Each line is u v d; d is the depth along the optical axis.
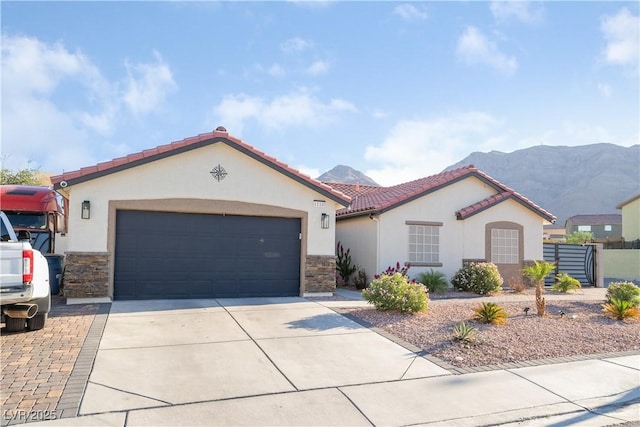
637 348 9.30
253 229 14.26
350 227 19.64
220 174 13.79
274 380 6.94
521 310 12.90
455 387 6.88
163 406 5.89
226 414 5.73
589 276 22.22
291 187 14.59
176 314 11.09
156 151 12.95
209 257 13.73
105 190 12.69
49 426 5.23
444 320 11.05
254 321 10.62
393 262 17.62
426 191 18.06
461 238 18.77
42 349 8.00
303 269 14.59
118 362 7.46
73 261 12.34
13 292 8.32
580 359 8.45
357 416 5.80
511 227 19.55
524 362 8.17
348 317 11.30
